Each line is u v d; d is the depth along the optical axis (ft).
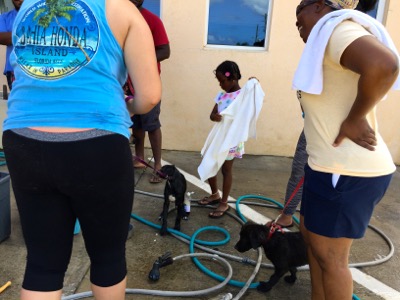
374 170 4.92
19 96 4.25
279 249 7.39
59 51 4.13
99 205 4.42
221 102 10.23
